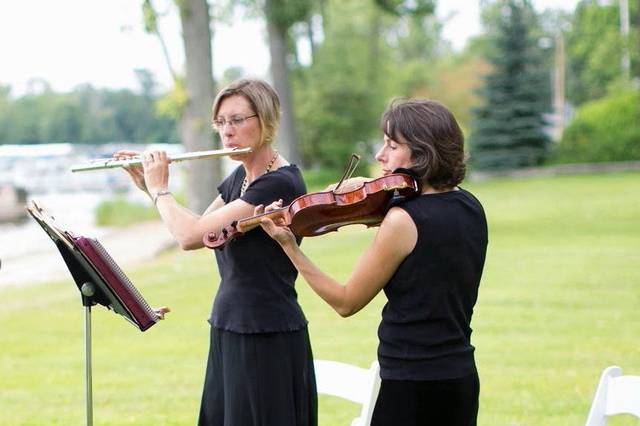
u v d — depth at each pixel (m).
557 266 17.17
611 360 10.09
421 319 4.20
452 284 4.21
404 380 4.21
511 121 49.84
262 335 5.10
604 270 16.42
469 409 4.30
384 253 4.18
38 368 10.99
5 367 11.10
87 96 83.88
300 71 52.22
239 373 5.13
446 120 4.27
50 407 9.09
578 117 51.12
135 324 4.79
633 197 31.47
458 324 4.29
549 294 14.33
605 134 49.16
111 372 10.62
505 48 50.78
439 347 4.22
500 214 28.70
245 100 5.05
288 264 5.18
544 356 10.34
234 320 5.12
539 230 23.61
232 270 5.14
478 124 50.22
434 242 4.16
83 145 76.19
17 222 36.25
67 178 56.03
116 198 35.84
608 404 4.98
